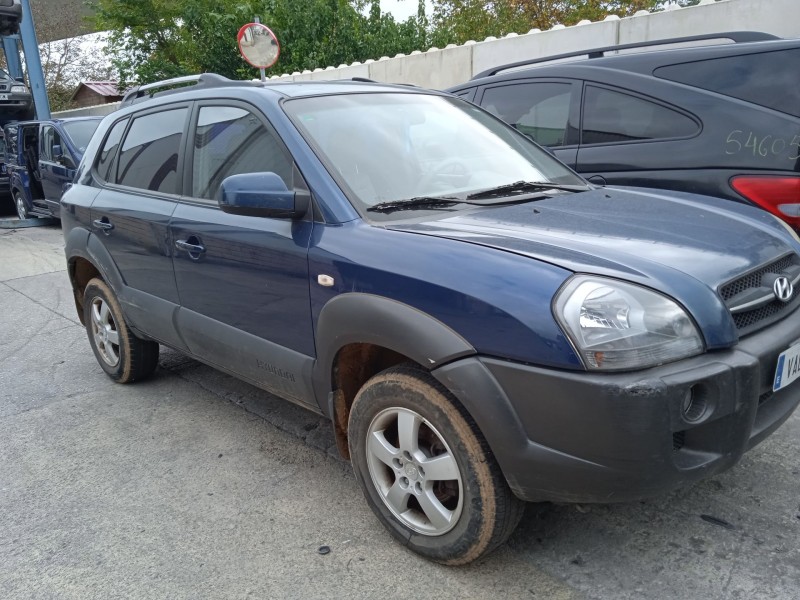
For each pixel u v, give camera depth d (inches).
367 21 746.8
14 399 172.6
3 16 492.1
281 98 121.5
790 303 95.7
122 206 151.9
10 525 115.3
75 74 1295.5
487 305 82.3
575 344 76.9
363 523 110.3
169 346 151.3
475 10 917.8
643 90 176.6
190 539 108.3
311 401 112.0
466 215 104.0
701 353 80.3
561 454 80.0
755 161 156.3
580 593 91.2
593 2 855.1
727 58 164.9
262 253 112.5
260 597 94.0
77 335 226.2
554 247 87.9
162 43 904.9
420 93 141.4
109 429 151.4
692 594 89.8
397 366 96.0
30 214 483.5
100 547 107.5
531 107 202.5
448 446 90.5
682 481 79.5
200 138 135.3
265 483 124.5
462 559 94.5
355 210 103.9
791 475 115.8
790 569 93.3
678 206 112.7
